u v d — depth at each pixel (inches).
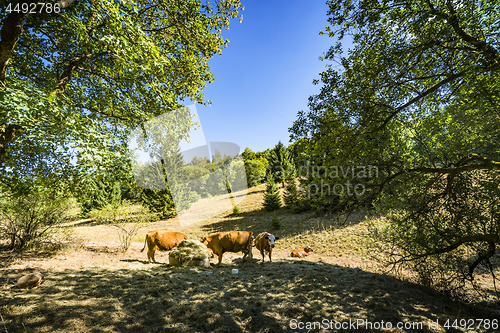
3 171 196.9
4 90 143.5
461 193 206.7
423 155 231.5
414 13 195.5
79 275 224.7
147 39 216.5
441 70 203.2
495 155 186.2
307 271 270.8
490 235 183.3
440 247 219.6
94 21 217.9
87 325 137.6
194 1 286.4
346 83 229.3
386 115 238.2
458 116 191.9
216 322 154.4
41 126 158.6
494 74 161.9
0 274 211.9
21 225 317.7
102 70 251.8
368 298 192.7
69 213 358.3
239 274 267.7
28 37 224.1
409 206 227.5
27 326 130.0
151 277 233.1
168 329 143.9
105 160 192.9
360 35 225.0
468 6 167.2
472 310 184.2
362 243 366.0
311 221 541.3
